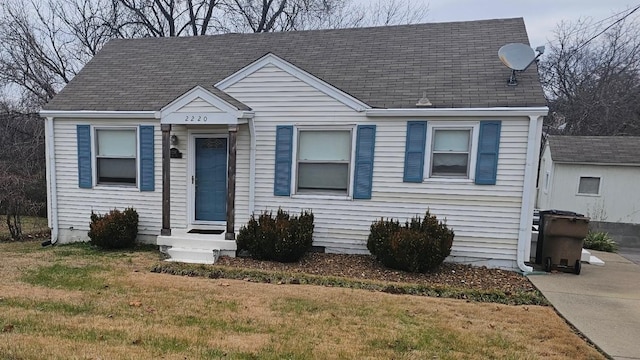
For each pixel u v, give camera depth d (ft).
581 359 11.85
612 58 67.05
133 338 12.35
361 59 27.89
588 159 44.62
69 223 28.43
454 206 23.22
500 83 23.50
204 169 26.66
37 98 53.31
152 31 62.80
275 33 33.04
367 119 23.67
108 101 27.35
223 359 11.05
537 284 20.10
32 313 14.25
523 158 21.94
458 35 28.55
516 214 22.36
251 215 24.98
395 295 17.84
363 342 12.63
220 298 16.66
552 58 75.10
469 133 22.68
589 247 33.94
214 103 23.02
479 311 15.97
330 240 24.99
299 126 24.52
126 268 21.08
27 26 52.11
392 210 23.99
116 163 27.58
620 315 15.74
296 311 15.38
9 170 37.52
